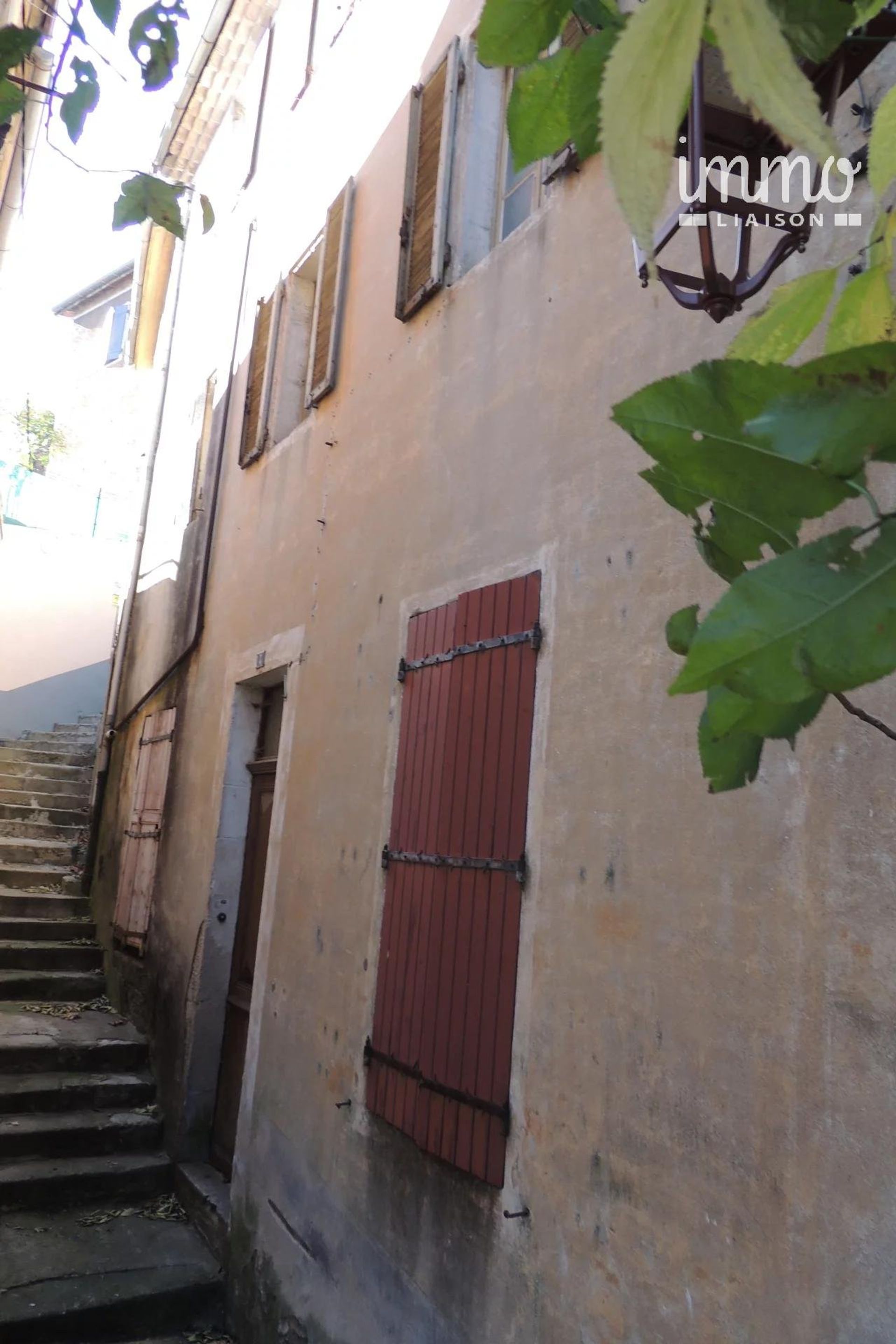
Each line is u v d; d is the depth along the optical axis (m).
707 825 2.46
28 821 10.62
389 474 4.54
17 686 13.25
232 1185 5.01
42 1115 6.15
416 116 4.72
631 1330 2.43
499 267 3.89
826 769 2.16
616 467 3.01
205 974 6.00
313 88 6.45
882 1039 1.95
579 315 3.33
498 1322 2.91
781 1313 2.06
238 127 8.16
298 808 4.94
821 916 2.12
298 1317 4.07
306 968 4.55
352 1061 3.98
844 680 0.67
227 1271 4.88
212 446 7.52
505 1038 3.06
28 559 13.58
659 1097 2.46
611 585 2.94
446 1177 3.28
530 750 3.17
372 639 4.42
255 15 7.63
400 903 3.80
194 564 7.50
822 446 0.74
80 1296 4.63
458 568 3.81
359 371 5.07
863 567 0.70
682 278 1.60
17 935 8.43
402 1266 3.44
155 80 2.58
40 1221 5.40
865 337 1.08
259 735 6.20
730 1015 2.30
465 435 3.94
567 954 2.87
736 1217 2.20
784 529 0.81
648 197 0.68
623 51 0.68
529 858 3.10
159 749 7.65
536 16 1.18
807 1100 2.08
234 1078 5.74
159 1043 6.61
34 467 18.39
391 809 4.00
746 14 0.67
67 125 2.49
